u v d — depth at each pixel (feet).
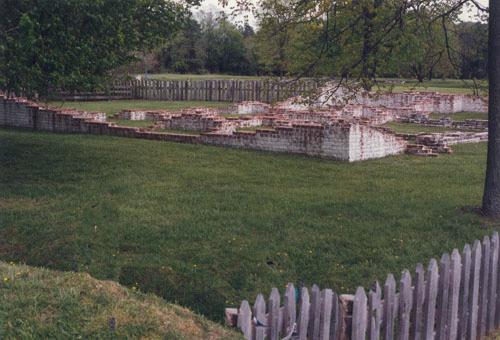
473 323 21.03
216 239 30.22
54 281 17.43
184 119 76.54
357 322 16.72
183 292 24.72
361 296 16.71
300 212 35.01
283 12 40.78
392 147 58.54
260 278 26.08
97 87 46.50
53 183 41.73
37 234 30.86
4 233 31.09
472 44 46.62
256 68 179.52
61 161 49.85
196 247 29.25
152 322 15.83
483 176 47.32
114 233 30.99
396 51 43.19
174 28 53.01
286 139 56.90
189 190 40.22
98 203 36.37
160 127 77.51
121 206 35.83
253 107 109.50
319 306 16.38
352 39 40.88
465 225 32.89
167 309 16.98
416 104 109.60
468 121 86.63
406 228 32.37
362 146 54.60
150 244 29.63
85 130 71.26
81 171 46.01
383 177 46.50
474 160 56.13
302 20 40.65
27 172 45.19
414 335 18.78
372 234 31.27
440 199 38.70
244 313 15.26
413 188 42.22
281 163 51.62
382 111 95.25
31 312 15.60
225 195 38.86
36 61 40.98
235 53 178.70
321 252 28.81
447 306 19.83
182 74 183.52
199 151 57.31
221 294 24.64
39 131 73.97
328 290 16.38
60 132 72.95
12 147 56.80
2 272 17.99
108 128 69.15
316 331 16.37
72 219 33.06
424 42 44.91
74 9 40.34
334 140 53.78
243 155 55.36
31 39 38.22
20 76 40.52
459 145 67.92
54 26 40.32
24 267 19.02
